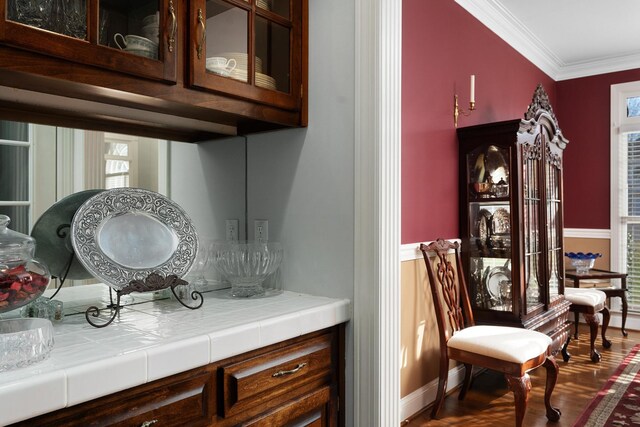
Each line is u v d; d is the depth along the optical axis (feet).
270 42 5.40
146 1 4.27
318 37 5.74
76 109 4.69
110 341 3.69
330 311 5.14
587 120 16.48
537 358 7.96
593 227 16.39
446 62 10.24
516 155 9.77
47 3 3.62
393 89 5.39
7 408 2.74
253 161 6.42
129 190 4.89
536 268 10.67
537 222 10.84
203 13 4.59
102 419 3.28
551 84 16.56
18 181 4.34
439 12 10.02
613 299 15.97
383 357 5.25
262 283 6.14
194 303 5.18
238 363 4.22
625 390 9.95
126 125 5.18
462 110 10.75
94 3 3.85
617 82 15.89
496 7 11.76
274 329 4.47
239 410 4.22
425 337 9.47
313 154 5.78
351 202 5.42
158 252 4.96
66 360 3.22
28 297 3.78
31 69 3.54
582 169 16.60
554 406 9.18
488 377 11.03
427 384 9.48
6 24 3.35
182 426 3.78
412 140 9.14
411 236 9.12
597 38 13.97
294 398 4.79
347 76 5.46
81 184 4.81
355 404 5.38
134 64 4.10
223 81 4.80
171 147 5.63
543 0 11.43
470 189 10.50
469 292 10.46
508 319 9.78
